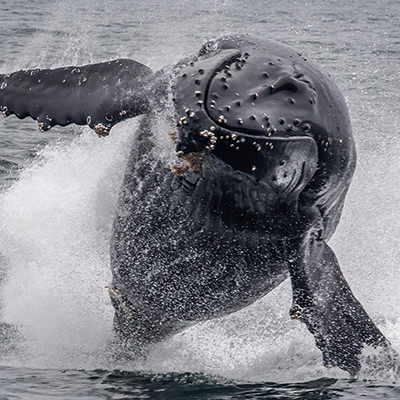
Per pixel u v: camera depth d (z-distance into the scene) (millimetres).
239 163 36031
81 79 43562
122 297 47312
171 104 38562
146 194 42156
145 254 43906
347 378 41656
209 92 35594
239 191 38531
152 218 42438
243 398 38438
